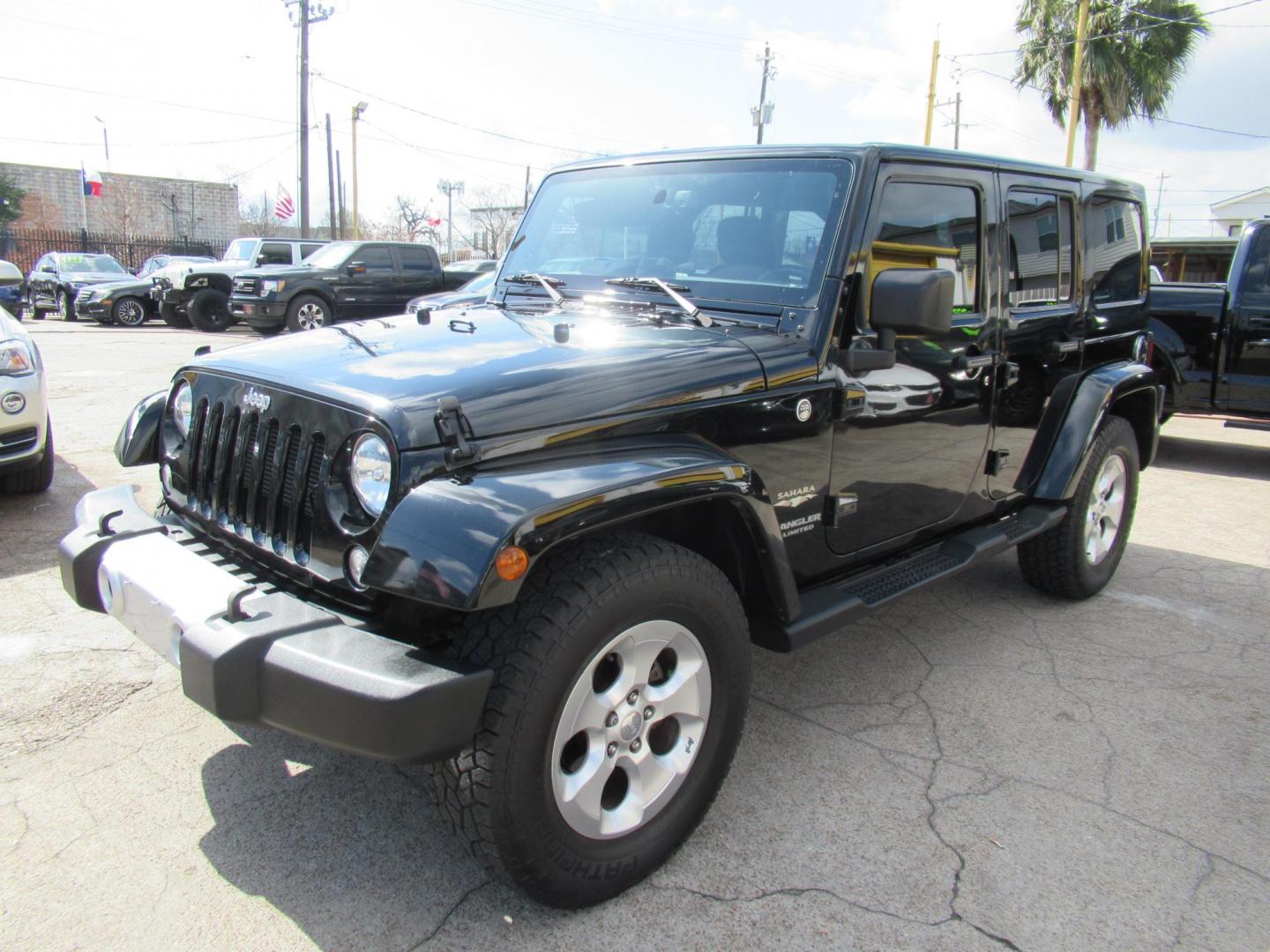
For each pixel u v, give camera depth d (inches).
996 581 182.4
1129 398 173.3
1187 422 405.4
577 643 75.9
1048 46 949.8
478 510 72.0
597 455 83.2
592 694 80.3
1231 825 101.5
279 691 72.2
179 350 535.5
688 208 119.0
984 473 139.9
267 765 106.1
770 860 92.6
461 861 90.6
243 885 86.2
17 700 118.6
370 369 86.8
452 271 679.1
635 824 85.8
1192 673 140.6
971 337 128.3
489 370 85.5
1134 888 90.4
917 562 128.0
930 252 118.6
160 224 1827.0
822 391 104.2
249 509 90.2
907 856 94.0
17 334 204.1
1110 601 171.9
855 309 106.5
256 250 729.0
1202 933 84.1
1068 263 152.1
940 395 123.9
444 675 70.4
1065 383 154.9
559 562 79.2
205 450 97.2
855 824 99.2
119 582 89.4
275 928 80.9
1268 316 278.8
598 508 75.9
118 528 97.2
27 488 207.9
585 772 80.8
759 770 109.7
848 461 110.9
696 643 87.8
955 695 131.0
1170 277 798.5
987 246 130.2
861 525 117.0
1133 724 124.0
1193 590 179.3
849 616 107.3
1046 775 110.6
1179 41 916.0
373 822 96.3
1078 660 144.3
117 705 118.2
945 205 120.7
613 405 86.5
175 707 118.2
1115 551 172.4
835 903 86.7
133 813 96.6
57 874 86.9
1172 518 235.8
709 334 102.6
